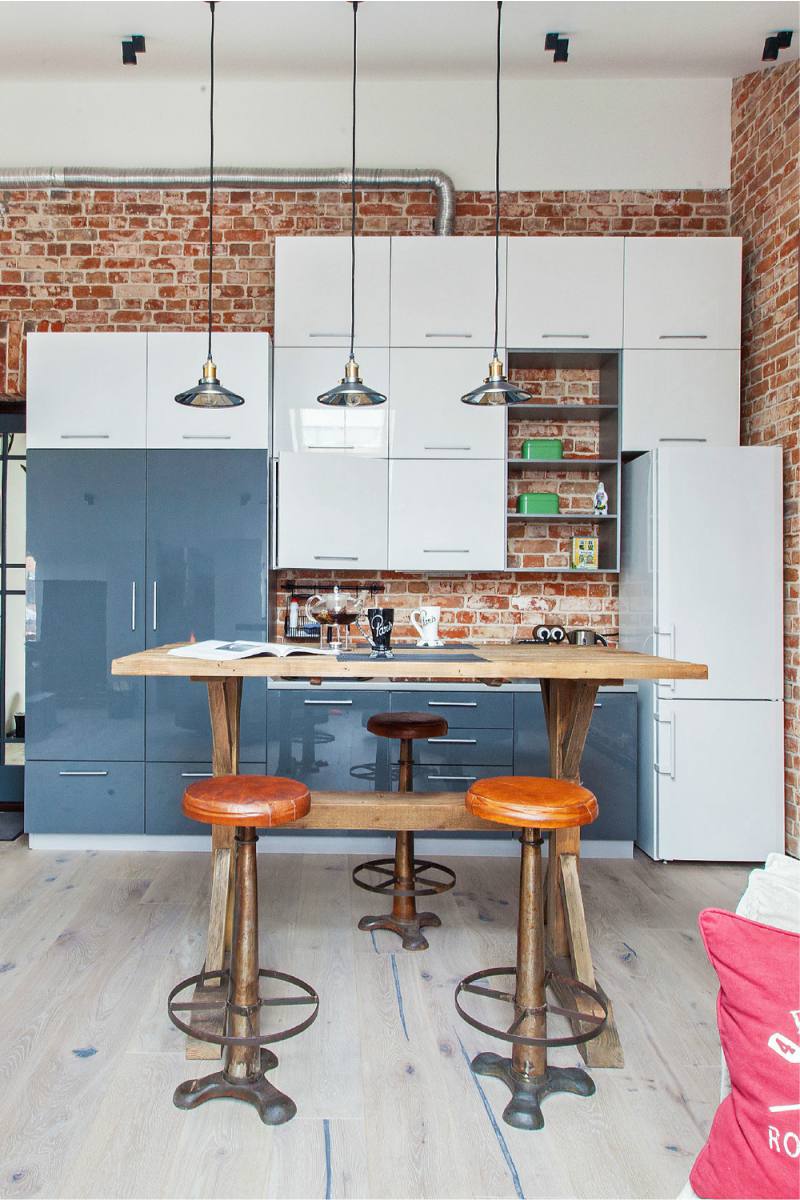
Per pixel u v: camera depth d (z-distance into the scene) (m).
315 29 3.58
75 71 3.97
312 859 3.49
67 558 3.62
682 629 3.47
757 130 3.82
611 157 4.12
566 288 3.74
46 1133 1.67
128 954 2.50
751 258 3.88
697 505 3.48
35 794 3.58
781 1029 0.95
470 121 4.11
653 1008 2.23
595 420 4.10
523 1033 1.83
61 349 3.62
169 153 4.10
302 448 3.73
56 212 4.09
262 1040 1.75
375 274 3.74
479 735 3.51
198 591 3.62
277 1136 1.67
